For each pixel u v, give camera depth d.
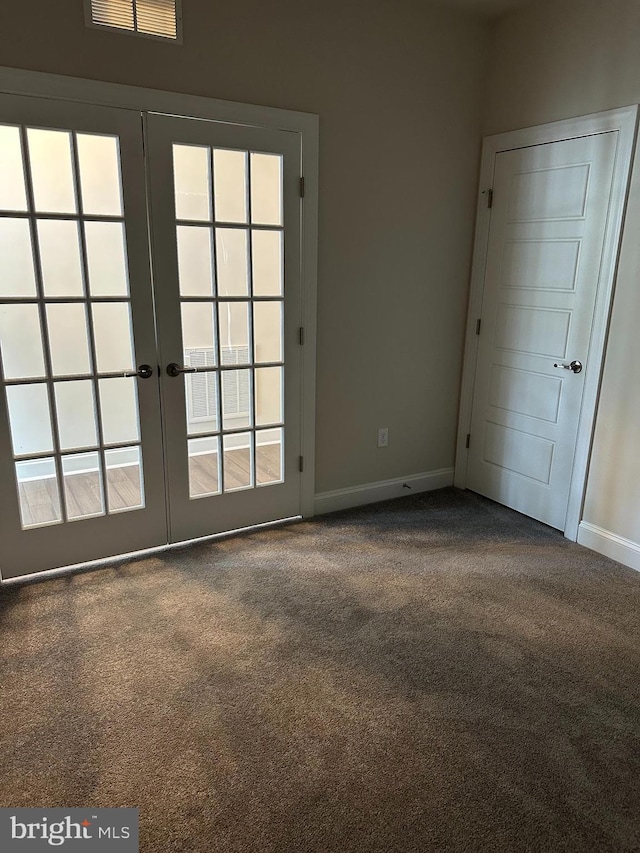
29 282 2.44
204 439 2.99
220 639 2.29
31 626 2.35
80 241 2.49
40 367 2.54
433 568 2.87
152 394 2.79
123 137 2.48
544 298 3.19
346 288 3.23
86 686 2.04
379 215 3.24
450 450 3.93
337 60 2.91
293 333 3.10
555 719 1.92
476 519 3.45
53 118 2.35
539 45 3.05
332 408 3.37
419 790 1.66
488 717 1.93
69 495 2.76
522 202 3.25
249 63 2.70
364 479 3.62
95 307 2.58
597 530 3.05
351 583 2.72
